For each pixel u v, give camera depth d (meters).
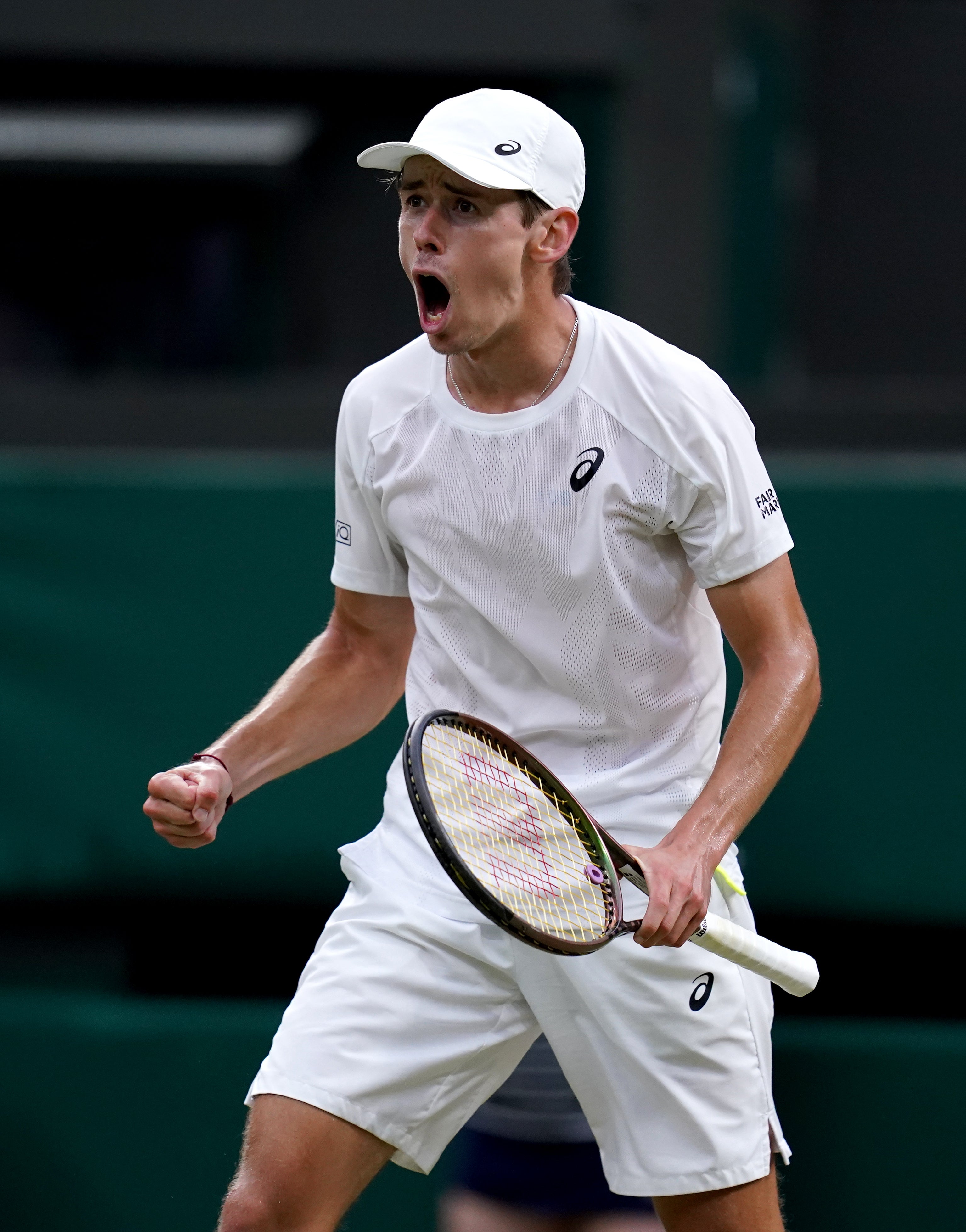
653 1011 8.90
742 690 8.65
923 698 13.48
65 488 14.08
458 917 8.95
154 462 14.84
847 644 13.52
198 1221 13.52
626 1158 9.23
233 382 24.48
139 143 23.41
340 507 9.68
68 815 14.07
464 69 21.00
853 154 32.41
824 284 32.34
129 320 26.09
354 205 23.80
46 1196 13.60
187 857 14.05
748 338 30.86
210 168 23.58
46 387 17.48
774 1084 13.32
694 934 8.15
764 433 17.28
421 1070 8.86
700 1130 9.02
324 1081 8.69
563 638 8.80
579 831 8.38
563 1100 11.77
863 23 32.22
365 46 20.91
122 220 25.67
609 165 21.81
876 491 13.46
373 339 24.20
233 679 14.05
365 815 13.95
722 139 27.20
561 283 8.65
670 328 22.22
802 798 13.59
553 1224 11.93
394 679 10.18
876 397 17.23
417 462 8.84
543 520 8.60
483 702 9.16
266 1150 8.62
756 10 29.89
